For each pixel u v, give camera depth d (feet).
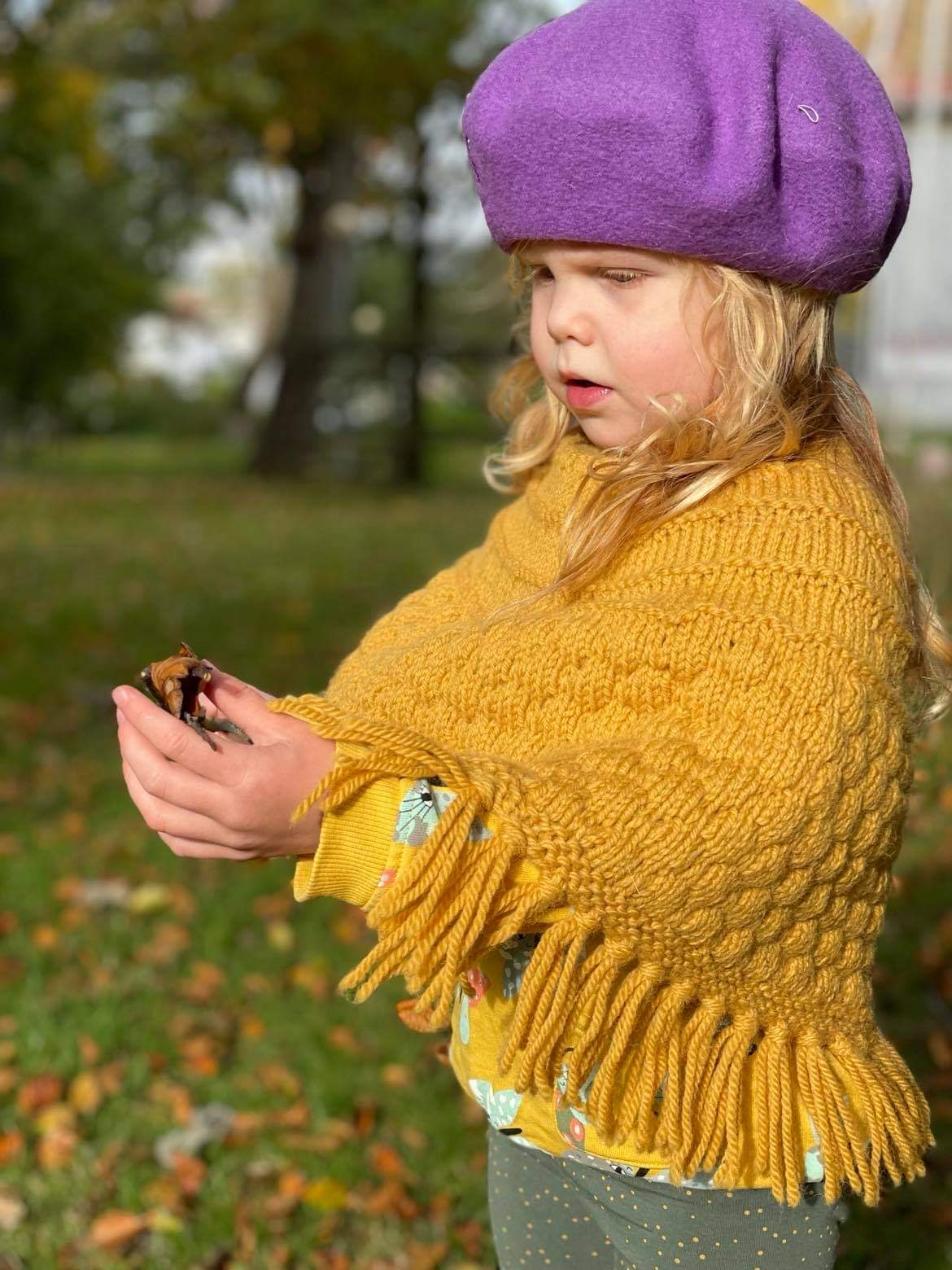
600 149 3.90
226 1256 7.52
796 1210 4.31
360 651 5.20
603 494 4.15
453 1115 8.80
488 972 4.45
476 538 35.81
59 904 11.75
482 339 59.98
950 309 16.29
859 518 4.01
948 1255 7.38
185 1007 10.12
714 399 4.16
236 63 48.44
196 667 3.84
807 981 3.99
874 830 3.90
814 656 3.72
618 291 4.15
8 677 19.63
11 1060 9.30
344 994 3.67
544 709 3.96
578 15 4.18
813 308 4.26
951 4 15.25
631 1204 4.36
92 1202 7.96
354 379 56.44
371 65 47.21
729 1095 3.95
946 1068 8.83
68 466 69.21
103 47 50.37
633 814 3.59
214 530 37.29
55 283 67.10
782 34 4.06
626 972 3.88
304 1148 8.41
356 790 3.70
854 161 4.06
